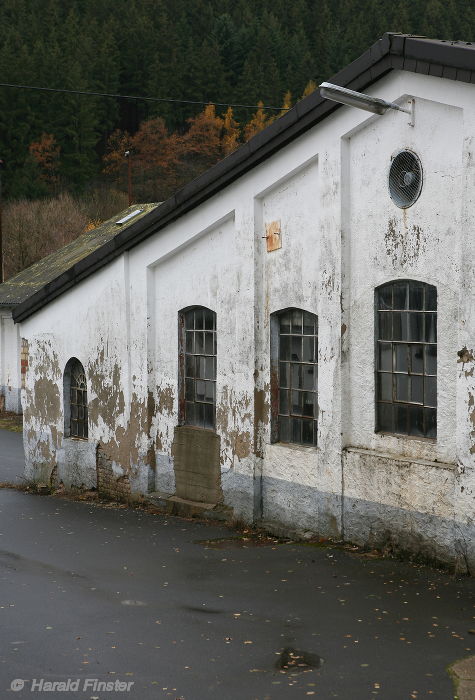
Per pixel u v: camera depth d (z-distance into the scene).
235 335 11.21
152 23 62.66
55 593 8.68
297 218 10.27
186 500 12.28
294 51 53.47
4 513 13.38
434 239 8.61
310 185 10.07
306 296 10.19
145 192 56.69
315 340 10.28
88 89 60.59
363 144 9.37
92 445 14.30
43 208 44.78
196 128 55.50
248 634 7.19
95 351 14.04
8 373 29.02
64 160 59.12
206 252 11.73
